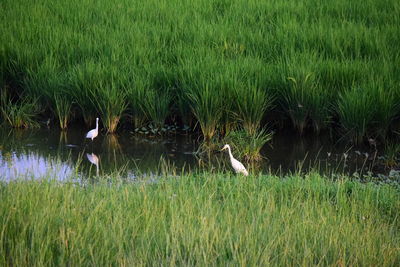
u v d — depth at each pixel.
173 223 9.45
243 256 8.83
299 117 17.58
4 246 8.83
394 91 16.97
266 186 12.20
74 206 10.13
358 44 20.05
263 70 18.12
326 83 17.98
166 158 15.78
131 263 8.59
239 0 25.33
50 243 8.91
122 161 15.43
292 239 9.51
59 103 17.72
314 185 12.31
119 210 10.02
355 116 16.52
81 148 16.33
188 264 8.61
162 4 24.66
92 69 18.05
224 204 10.91
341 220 10.41
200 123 16.86
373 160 15.79
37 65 18.77
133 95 17.55
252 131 16.97
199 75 17.62
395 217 10.70
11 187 10.75
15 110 18.02
